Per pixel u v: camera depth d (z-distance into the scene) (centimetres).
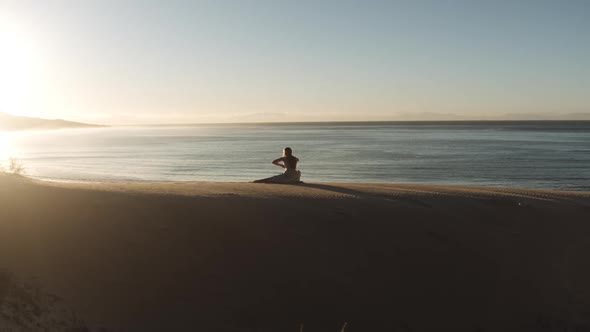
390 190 1050
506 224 866
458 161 5272
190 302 570
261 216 749
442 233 784
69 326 488
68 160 5656
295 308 590
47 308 498
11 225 615
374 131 19875
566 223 911
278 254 665
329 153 6706
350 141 10569
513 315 641
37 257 572
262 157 6059
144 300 558
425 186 1206
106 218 678
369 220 789
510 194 1115
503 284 690
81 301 530
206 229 689
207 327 544
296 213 778
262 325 561
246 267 634
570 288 701
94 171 4309
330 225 754
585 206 1043
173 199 782
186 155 6494
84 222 659
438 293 656
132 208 718
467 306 645
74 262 582
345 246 708
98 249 612
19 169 994
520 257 757
